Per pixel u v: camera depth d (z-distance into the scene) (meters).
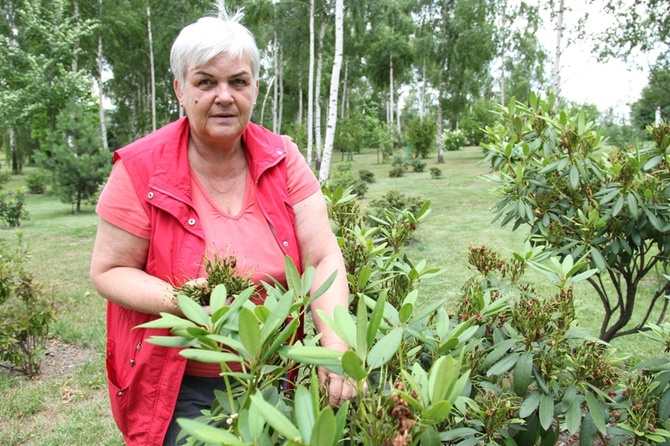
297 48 24.67
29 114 20.19
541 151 2.91
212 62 1.43
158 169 1.48
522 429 1.62
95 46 25.16
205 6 25.38
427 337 1.43
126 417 1.57
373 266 2.10
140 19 25.86
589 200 2.74
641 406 1.67
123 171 1.49
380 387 0.99
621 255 2.84
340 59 13.74
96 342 5.02
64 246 10.03
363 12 23.12
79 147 15.59
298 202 1.63
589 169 2.66
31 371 4.36
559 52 17.69
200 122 1.46
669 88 17.20
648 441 1.75
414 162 26.05
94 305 6.19
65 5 21.16
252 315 0.96
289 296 1.05
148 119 32.03
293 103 41.62
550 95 3.01
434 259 7.73
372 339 0.98
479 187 17.78
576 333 1.69
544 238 2.75
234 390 1.28
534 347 1.64
